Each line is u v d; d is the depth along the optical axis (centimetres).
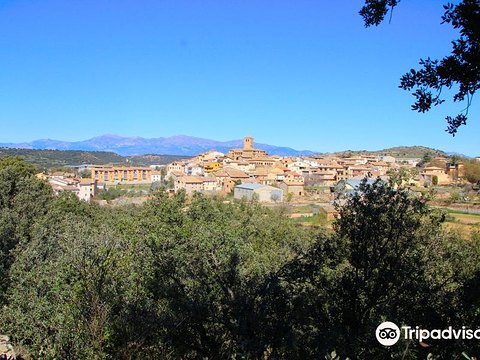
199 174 14888
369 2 711
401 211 870
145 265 1309
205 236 1360
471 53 586
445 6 592
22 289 1412
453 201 6431
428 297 800
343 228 899
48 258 1723
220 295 1083
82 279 1198
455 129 643
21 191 3081
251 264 1526
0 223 2256
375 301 843
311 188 12650
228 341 989
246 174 13175
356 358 691
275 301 814
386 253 875
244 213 4547
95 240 1536
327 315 823
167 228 1572
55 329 1200
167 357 1023
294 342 746
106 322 1056
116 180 15138
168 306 1099
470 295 770
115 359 1020
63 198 4212
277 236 3600
